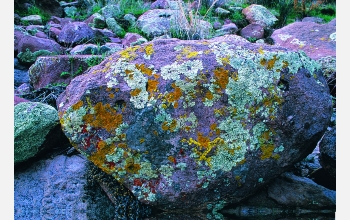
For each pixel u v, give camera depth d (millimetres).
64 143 2936
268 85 2254
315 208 2512
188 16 6062
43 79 4031
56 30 5715
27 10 6781
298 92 2283
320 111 2320
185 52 2320
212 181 2271
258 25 6180
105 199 2582
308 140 2322
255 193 2541
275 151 2307
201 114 2238
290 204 2514
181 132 2236
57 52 4961
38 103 2809
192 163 2252
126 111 2244
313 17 7480
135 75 2271
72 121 2266
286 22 7082
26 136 2670
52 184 2680
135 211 2436
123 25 6293
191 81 2223
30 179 2756
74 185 2652
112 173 2314
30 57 4754
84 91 2258
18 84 4391
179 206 2355
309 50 5039
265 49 2336
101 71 2334
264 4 8070
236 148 2254
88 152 2293
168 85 2230
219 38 2502
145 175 2295
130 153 2266
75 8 7164
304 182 2555
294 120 2268
